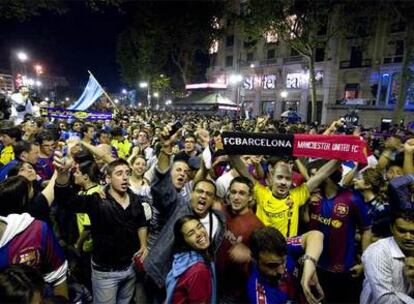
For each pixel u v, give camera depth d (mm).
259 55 41938
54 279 2314
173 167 3479
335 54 32875
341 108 32688
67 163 2764
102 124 11547
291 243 2281
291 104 38188
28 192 2582
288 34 22359
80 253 3725
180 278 2201
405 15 20156
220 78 48281
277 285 2080
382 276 1917
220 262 2607
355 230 3582
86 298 3238
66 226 3830
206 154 3723
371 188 3865
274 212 3029
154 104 46906
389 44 29547
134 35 37594
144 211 3367
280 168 3051
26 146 4027
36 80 47562
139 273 3055
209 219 2725
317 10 20734
